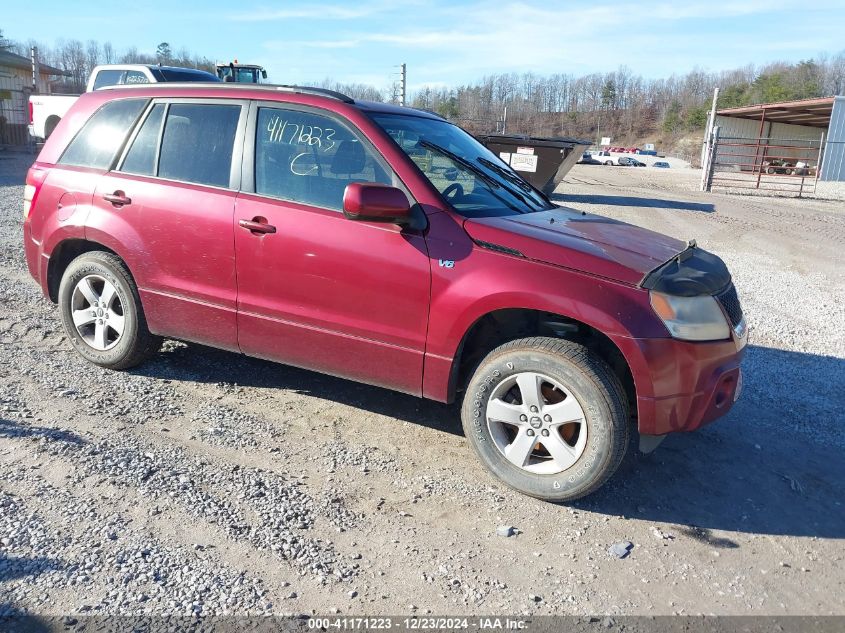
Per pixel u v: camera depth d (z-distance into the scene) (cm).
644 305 337
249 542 305
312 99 412
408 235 371
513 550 316
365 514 335
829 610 290
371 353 389
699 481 392
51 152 492
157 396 446
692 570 311
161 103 454
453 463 391
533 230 372
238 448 388
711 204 2014
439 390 378
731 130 4650
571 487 348
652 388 336
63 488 331
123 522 310
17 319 571
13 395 426
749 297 855
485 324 384
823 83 10744
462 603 278
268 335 416
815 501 379
